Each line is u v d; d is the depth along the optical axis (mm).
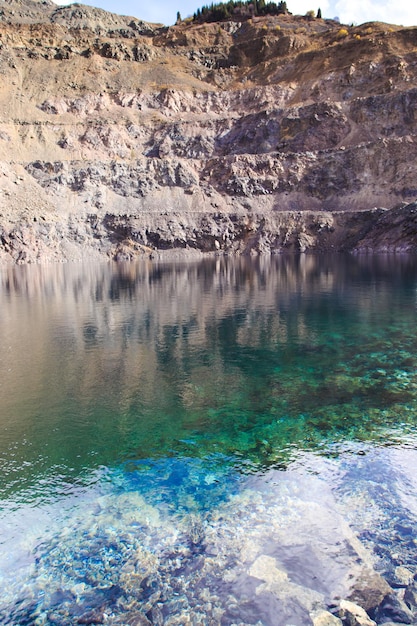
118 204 79688
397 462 9719
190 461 9992
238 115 97000
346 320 23797
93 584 6742
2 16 130750
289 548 7254
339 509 8180
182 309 28547
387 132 78750
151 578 6793
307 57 99812
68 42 111188
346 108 83562
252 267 55188
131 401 13523
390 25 102375
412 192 69688
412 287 34094
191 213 77312
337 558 7008
